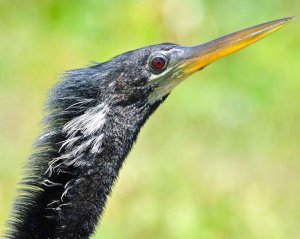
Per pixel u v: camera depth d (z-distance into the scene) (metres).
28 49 15.33
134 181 13.43
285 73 15.10
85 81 7.97
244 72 15.04
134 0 15.75
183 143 14.07
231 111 14.52
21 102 14.47
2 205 12.97
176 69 8.34
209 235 12.83
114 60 8.14
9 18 15.77
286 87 14.95
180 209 13.06
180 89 14.73
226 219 13.00
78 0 15.77
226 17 15.73
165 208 13.09
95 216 7.88
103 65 8.12
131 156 13.73
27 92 14.67
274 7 15.95
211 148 14.05
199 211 13.07
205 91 14.73
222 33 15.58
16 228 7.73
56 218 7.77
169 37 15.52
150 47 8.30
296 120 14.52
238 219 13.02
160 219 12.96
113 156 7.95
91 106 7.93
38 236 7.74
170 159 13.78
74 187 7.82
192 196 13.28
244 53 15.23
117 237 12.82
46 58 15.19
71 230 7.80
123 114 8.05
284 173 13.80
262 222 12.99
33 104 14.46
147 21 15.55
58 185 7.79
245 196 13.37
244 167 13.84
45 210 7.76
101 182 7.89
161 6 15.65
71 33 15.48
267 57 15.21
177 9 15.62
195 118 14.42
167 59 8.30
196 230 12.83
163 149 13.95
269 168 13.84
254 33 8.64
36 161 7.82
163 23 15.58
